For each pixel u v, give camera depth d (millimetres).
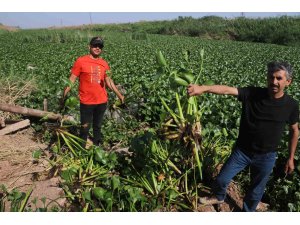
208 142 5469
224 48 30516
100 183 4695
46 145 6047
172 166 4812
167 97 7883
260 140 3924
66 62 15914
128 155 5387
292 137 3996
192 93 3848
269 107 3787
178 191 4699
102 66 5633
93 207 4164
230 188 5082
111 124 7027
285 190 4754
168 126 4742
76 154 5270
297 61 20766
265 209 4777
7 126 6469
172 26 57375
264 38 46000
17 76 9547
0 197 4387
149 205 4289
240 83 11656
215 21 58281
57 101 7805
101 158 4938
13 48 24641
